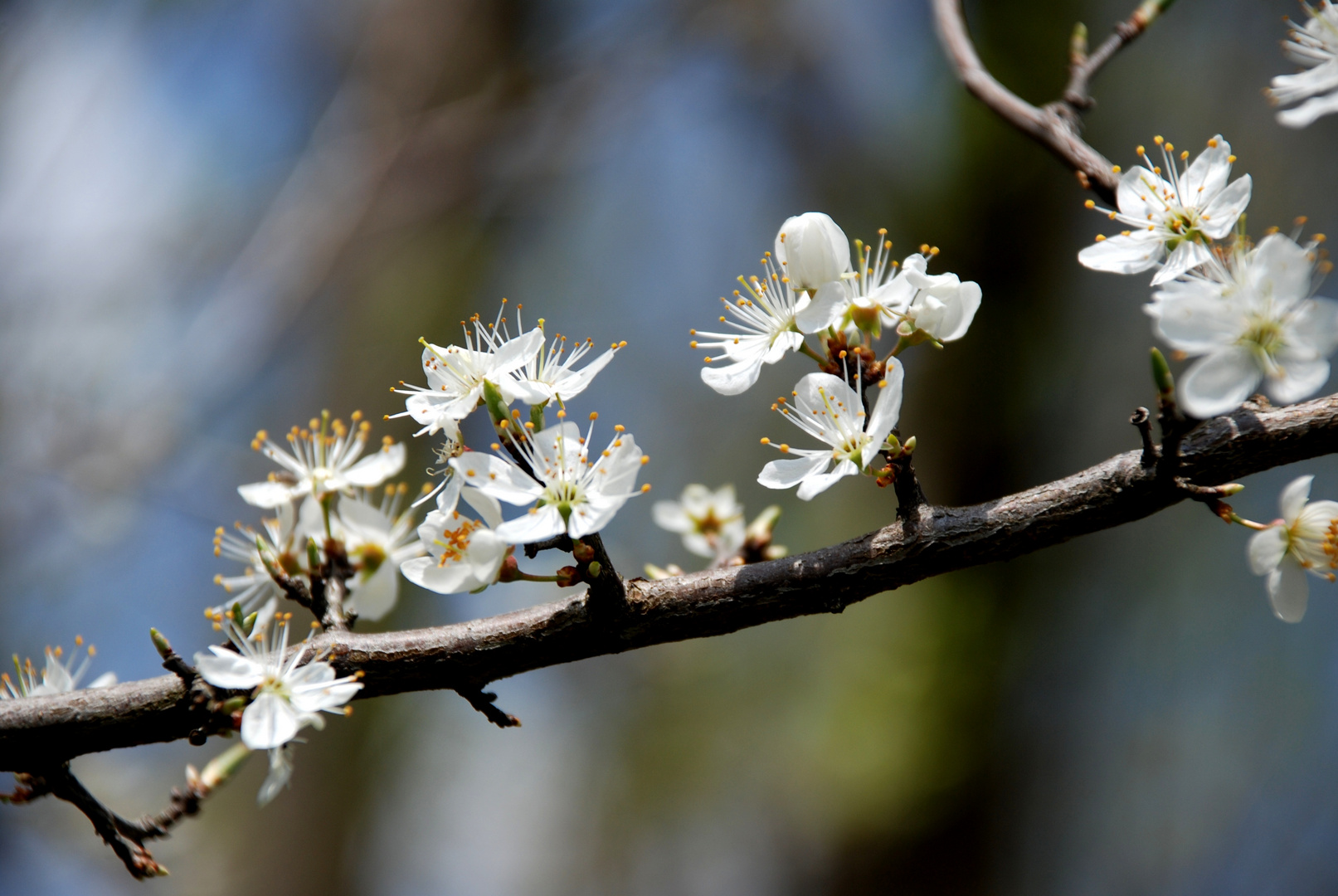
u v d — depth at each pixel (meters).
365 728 6.98
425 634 1.94
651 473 8.57
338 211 6.49
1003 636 6.81
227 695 1.91
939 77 8.25
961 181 7.94
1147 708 6.97
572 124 7.37
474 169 7.15
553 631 1.91
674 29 7.46
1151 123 7.74
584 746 7.98
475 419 5.97
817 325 1.94
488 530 1.89
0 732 1.87
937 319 1.90
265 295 6.16
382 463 2.36
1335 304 1.61
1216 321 1.64
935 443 7.56
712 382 2.03
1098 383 7.52
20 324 5.70
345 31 8.20
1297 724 6.49
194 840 6.50
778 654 7.33
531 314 8.76
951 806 6.58
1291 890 6.23
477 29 7.93
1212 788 6.72
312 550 2.20
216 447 5.86
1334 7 2.21
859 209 8.58
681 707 7.48
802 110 8.87
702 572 1.92
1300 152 7.25
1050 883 6.78
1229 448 1.76
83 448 5.56
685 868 8.19
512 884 8.46
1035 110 2.60
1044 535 1.80
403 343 7.48
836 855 6.90
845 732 6.73
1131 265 1.93
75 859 5.83
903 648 6.87
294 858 6.64
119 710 1.90
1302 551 1.98
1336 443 1.74
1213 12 7.59
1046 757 6.86
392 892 7.89
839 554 1.87
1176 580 6.90
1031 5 7.92
